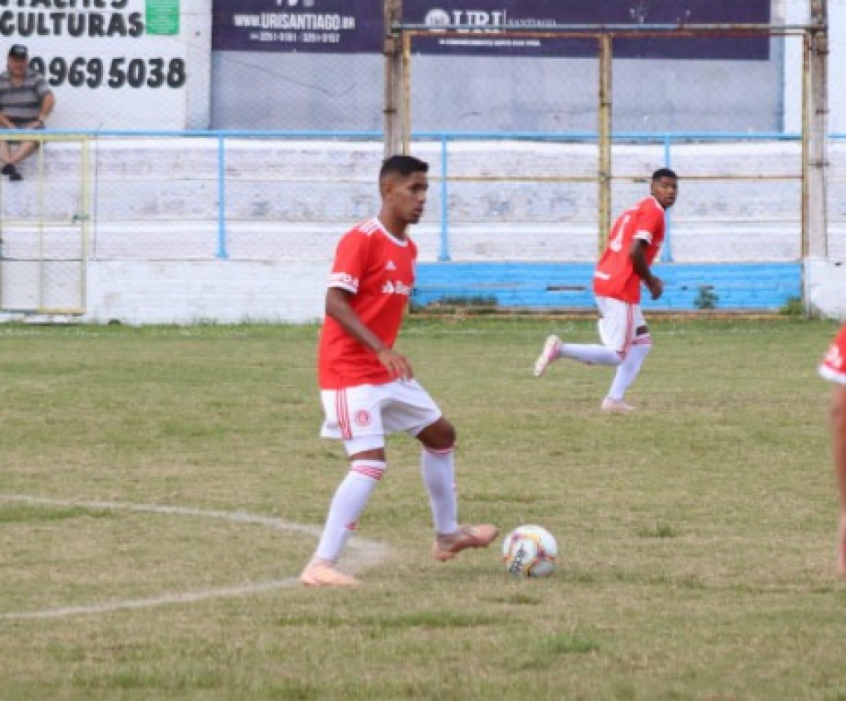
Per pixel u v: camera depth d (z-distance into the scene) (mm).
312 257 85125
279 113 89375
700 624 20531
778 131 90312
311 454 37781
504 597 22422
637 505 30750
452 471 24859
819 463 36250
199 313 80000
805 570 24422
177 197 85875
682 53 89938
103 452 38031
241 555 25938
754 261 84500
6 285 82750
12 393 49438
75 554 26000
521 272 81562
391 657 18859
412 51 88812
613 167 88000
